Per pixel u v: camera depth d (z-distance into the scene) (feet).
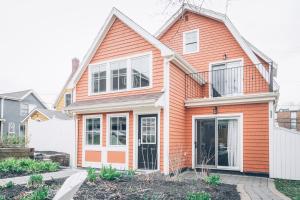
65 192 7.61
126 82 38.81
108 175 22.68
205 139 38.58
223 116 37.19
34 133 49.62
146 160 35.37
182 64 37.45
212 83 46.47
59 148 46.29
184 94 39.63
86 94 42.86
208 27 48.08
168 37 52.08
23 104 109.40
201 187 21.50
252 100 34.73
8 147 39.09
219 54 46.44
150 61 36.58
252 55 42.42
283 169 32.86
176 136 36.22
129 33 39.24
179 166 32.65
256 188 25.34
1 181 22.17
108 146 38.96
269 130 33.94
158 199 16.75
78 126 42.91
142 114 36.50
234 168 36.04
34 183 20.42
